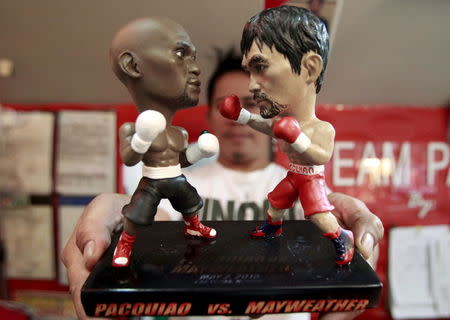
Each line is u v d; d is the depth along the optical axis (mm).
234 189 1033
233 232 627
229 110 528
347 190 1128
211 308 471
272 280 483
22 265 1199
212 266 518
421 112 1107
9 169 1146
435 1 874
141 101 505
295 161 521
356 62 995
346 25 918
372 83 1049
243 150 1017
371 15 899
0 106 1113
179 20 931
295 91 491
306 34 472
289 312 482
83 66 1025
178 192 522
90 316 475
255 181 1040
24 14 918
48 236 1178
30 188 1154
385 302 1167
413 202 1140
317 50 481
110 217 672
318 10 868
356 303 481
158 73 480
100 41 972
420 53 980
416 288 1167
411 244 1150
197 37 952
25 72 1037
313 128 502
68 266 604
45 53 993
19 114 1121
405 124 1112
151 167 509
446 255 1152
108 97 1101
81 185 1145
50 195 1156
